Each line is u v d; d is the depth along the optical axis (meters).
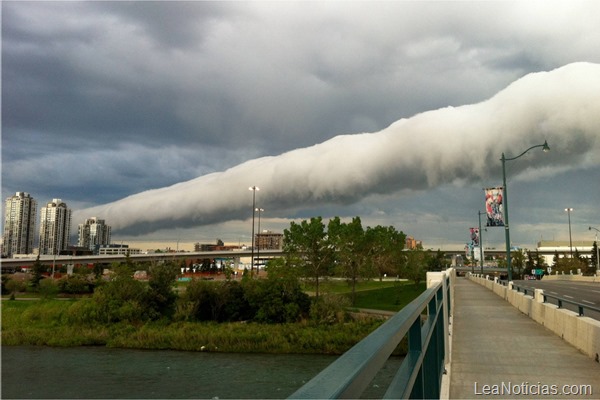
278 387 41.22
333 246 84.25
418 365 3.19
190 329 64.56
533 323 17.08
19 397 39.69
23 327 68.50
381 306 81.31
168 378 44.69
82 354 56.69
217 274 143.38
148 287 74.31
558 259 140.38
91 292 105.50
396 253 102.94
